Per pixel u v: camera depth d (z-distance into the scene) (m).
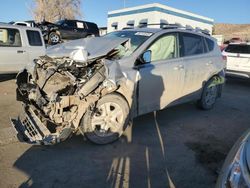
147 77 4.76
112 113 4.41
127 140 4.68
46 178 3.50
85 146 4.36
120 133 4.55
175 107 6.76
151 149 4.42
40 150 4.17
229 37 44.16
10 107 6.12
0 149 4.12
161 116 6.04
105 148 4.34
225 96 8.42
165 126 5.46
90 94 4.02
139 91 4.70
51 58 4.60
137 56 4.69
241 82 10.95
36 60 4.80
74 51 4.27
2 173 3.54
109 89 4.13
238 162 2.27
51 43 20.16
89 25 22.05
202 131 5.32
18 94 4.70
